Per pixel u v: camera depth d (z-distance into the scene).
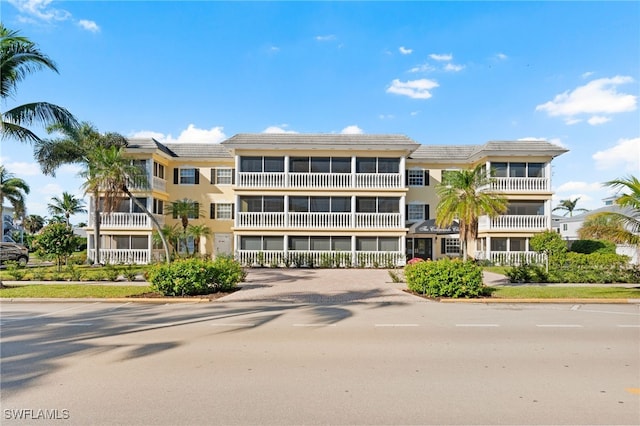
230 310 11.74
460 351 7.20
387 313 11.24
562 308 12.30
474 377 5.77
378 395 5.07
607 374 5.93
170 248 30.53
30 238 54.34
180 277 14.30
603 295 14.22
